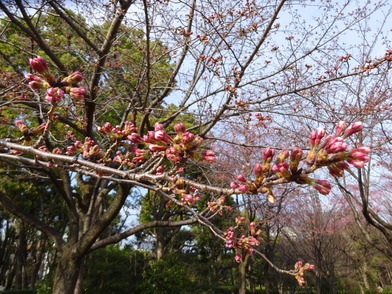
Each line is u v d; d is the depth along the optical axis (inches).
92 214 335.6
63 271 270.7
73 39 275.4
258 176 51.2
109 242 290.7
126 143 83.4
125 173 72.1
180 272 502.6
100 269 518.3
